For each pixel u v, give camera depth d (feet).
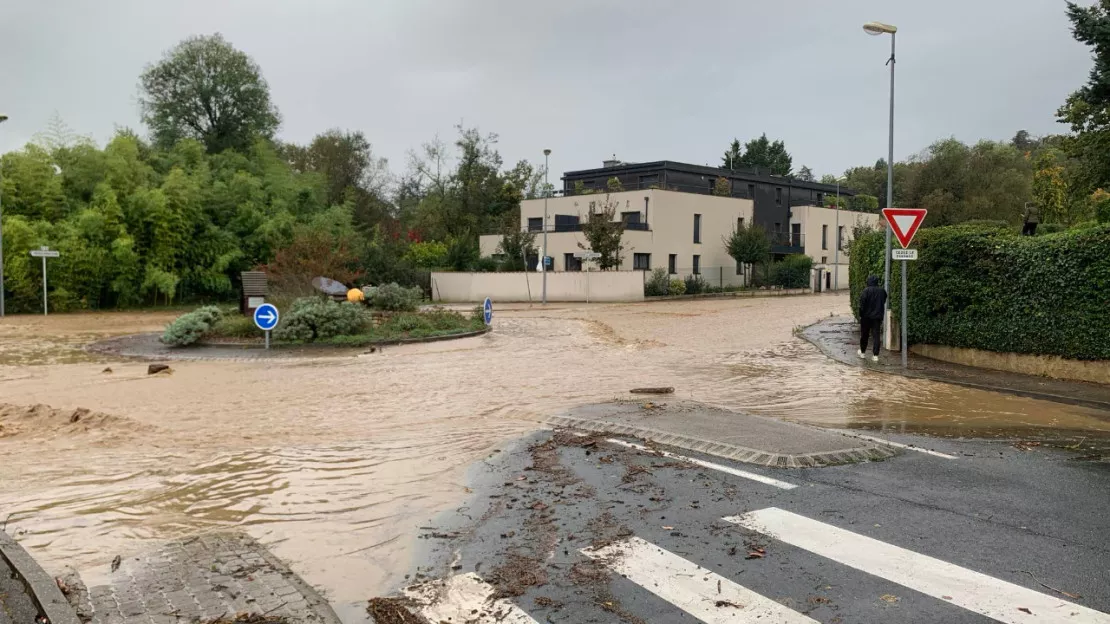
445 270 157.99
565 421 29.30
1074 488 20.03
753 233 171.22
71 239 111.45
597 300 147.84
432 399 36.29
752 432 25.99
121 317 102.06
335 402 35.68
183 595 13.53
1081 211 93.71
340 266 97.96
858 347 58.13
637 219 163.73
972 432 27.94
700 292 163.12
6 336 73.36
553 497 19.60
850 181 283.79
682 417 28.96
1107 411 32.63
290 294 80.02
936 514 17.83
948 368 46.50
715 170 188.34
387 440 27.04
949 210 177.99
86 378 44.70
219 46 161.68
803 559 15.05
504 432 28.09
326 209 154.92
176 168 127.34
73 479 21.99
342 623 12.59
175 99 159.43
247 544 16.39
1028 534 16.40
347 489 20.80
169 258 122.42
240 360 54.34
